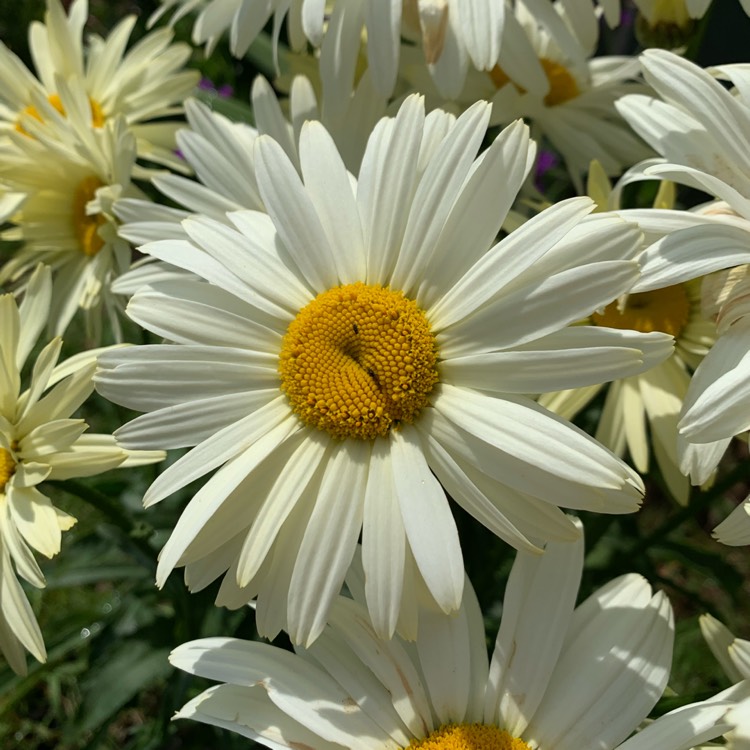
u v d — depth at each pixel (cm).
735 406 15
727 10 30
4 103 28
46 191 26
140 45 28
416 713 17
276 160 18
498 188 16
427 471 16
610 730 17
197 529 16
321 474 17
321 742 17
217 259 18
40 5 44
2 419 19
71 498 34
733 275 17
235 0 24
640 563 27
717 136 18
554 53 27
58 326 26
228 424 17
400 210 17
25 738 33
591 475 15
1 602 19
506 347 16
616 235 16
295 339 17
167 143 28
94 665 25
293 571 16
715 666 32
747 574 36
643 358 15
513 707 17
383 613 16
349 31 22
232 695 17
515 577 18
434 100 24
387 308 17
